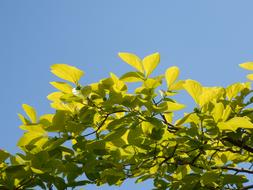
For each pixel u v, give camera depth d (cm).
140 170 356
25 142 323
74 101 319
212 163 388
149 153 341
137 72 316
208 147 328
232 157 392
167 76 323
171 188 361
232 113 347
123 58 316
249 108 353
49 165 309
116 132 308
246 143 344
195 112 316
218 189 343
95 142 325
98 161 328
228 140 339
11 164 331
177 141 329
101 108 325
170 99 323
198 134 320
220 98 360
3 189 310
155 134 323
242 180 329
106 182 357
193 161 348
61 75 315
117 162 343
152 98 323
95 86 329
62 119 318
